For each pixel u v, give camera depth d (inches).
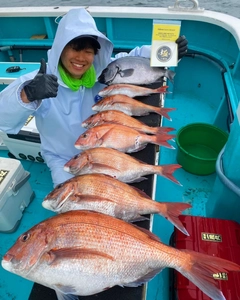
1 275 80.4
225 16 113.9
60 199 50.6
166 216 50.5
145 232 45.8
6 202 84.3
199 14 116.3
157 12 120.4
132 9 125.3
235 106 93.4
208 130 108.0
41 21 142.2
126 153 66.6
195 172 102.4
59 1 376.2
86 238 42.4
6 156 118.5
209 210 85.3
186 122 128.7
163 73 84.8
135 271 43.3
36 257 40.7
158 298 72.4
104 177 52.7
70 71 70.2
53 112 74.6
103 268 41.8
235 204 73.7
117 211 51.0
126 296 44.6
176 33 74.5
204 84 138.3
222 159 73.1
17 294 76.4
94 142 64.5
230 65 113.7
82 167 58.5
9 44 145.2
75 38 62.7
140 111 75.7
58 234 42.2
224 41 121.6
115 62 83.7
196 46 129.3
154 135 67.2
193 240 67.4
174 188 99.7
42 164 113.7
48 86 55.9
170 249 43.7
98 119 70.6
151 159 65.4
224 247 66.0
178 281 61.5
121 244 43.1
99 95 81.7
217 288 39.6
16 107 58.1
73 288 41.6
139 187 59.7
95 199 50.3
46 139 81.7
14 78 107.3
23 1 387.9
